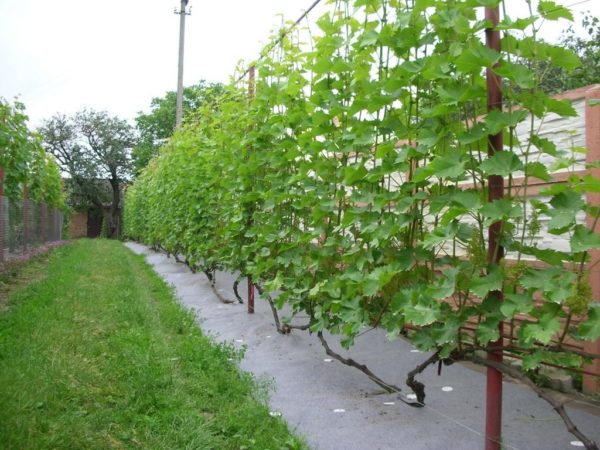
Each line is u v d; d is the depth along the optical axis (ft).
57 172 62.39
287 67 17.98
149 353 14.94
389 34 10.66
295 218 17.92
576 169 12.68
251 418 11.27
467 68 8.14
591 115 12.08
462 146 9.00
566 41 16.58
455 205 8.63
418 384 11.74
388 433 10.93
